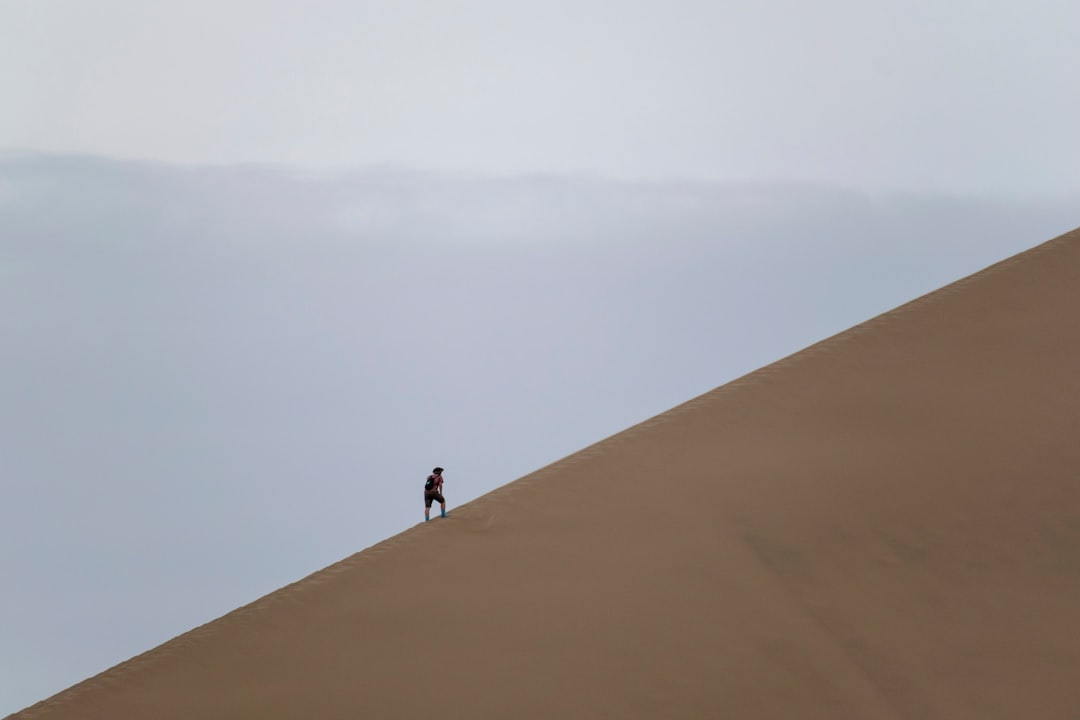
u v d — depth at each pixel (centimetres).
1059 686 4425
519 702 4519
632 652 4731
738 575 5119
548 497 5856
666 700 4488
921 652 4628
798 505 5525
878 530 5291
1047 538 5150
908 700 4438
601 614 4956
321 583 5381
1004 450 5753
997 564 5031
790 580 5059
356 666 4781
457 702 4541
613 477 5959
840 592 4966
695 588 5062
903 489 5541
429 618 5034
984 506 5366
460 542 5566
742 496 5647
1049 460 5638
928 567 5050
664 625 4862
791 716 4397
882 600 4900
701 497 5688
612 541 5434
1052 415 5997
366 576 5391
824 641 4719
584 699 4512
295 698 4628
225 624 5191
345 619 5088
